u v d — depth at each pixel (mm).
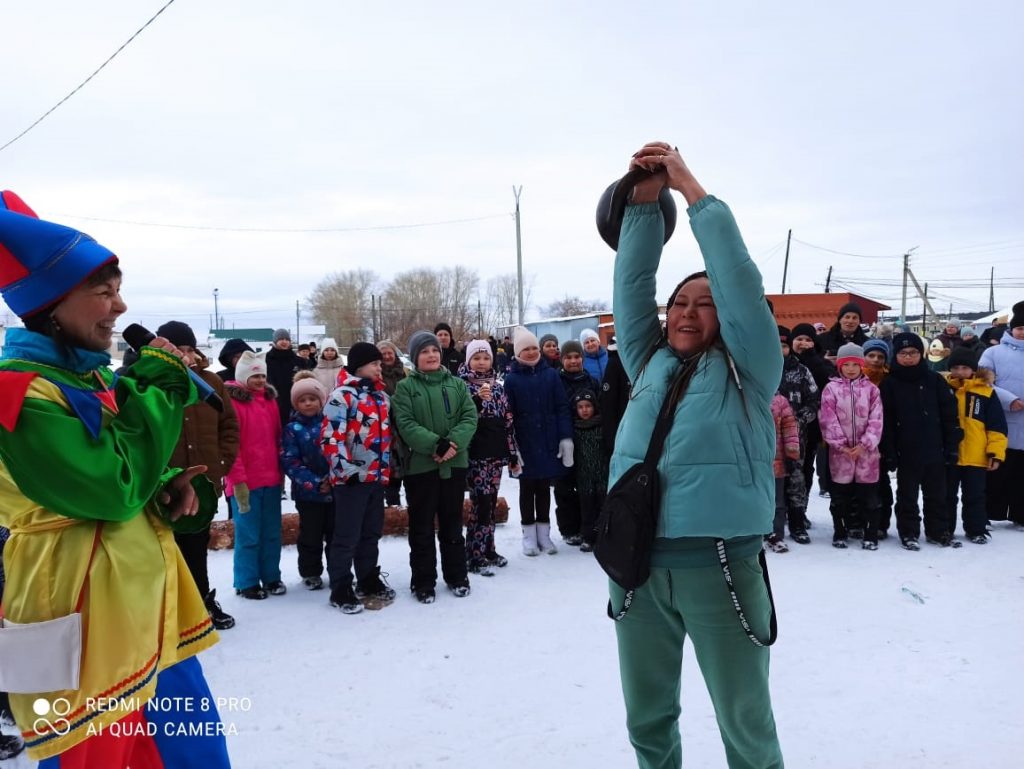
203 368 4184
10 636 1674
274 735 2953
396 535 6242
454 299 52531
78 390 1703
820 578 4945
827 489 7680
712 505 1970
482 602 4570
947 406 5762
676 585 2047
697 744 2818
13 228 1684
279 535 4863
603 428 5641
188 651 2039
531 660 3672
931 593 4613
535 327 27781
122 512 1715
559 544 6066
